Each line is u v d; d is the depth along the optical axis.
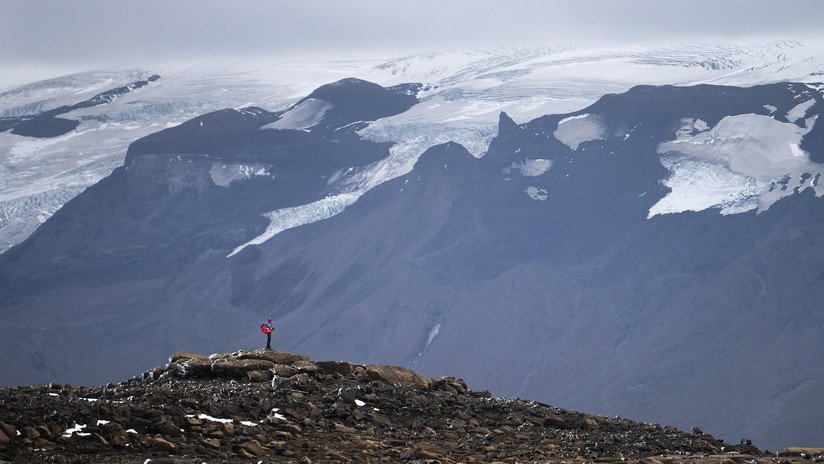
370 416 55.03
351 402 56.81
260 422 51.91
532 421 58.62
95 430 46.91
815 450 54.09
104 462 44.19
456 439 53.69
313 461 47.03
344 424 53.69
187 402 52.31
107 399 53.03
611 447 54.00
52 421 47.22
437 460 48.25
